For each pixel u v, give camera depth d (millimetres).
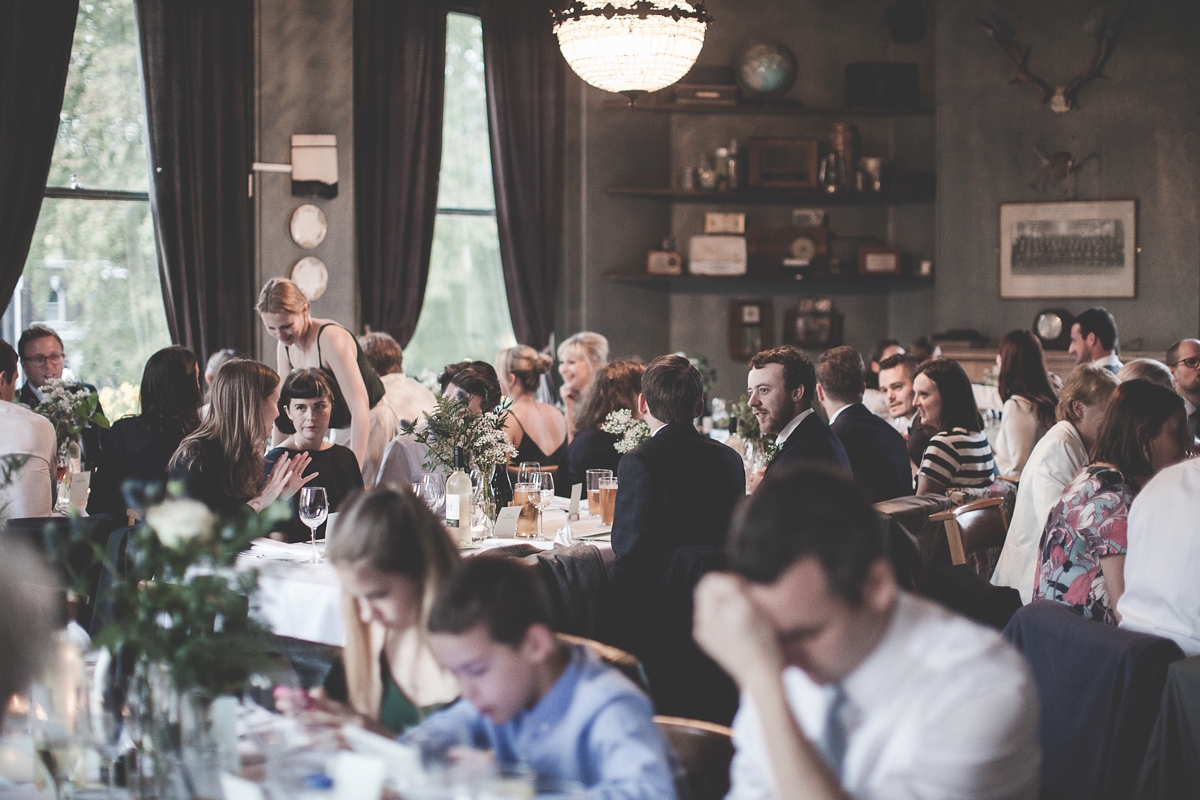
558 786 1428
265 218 7574
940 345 9000
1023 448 5137
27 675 1445
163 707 1604
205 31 7242
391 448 4477
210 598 1610
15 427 3529
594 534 3951
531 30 8492
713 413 7352
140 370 7496
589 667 1569
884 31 9625
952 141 9391
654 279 9234
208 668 1573
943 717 1297
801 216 9570
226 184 7344
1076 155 9141
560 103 8641
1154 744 2504
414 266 8164
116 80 7289
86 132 7234
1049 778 2760
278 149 7586
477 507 3854
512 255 8547
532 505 3883
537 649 1486
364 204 7973
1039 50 9195
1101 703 2621
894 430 4113
